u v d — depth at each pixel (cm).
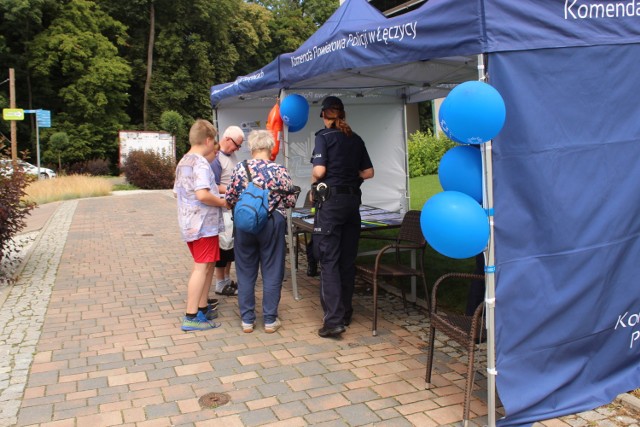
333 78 548
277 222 445
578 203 304
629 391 332
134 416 318
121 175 2650
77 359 405
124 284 630
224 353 415
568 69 294
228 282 582
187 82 3731
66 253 822
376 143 717
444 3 292
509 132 283
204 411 324
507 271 289
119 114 3619
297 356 407
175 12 3719
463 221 274
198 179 438
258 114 787
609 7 303
